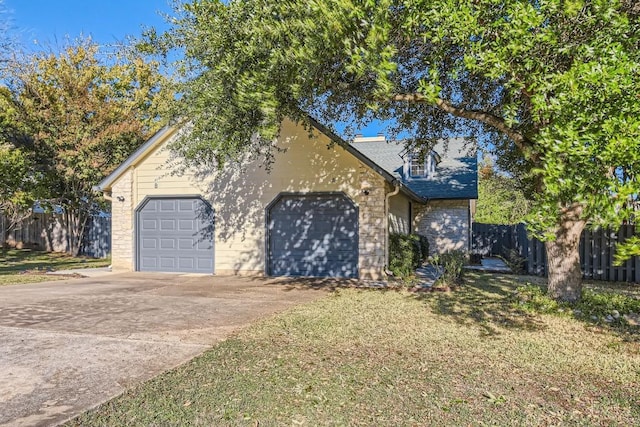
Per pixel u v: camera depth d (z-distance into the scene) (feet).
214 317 22.80
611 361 15.76
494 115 25.08
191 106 25.70
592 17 14.71
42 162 55.31
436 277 38.17
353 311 24.09
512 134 23.39
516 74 16.57
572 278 24.95
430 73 19.34
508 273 43.75
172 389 12.76
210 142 26.09
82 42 58.13
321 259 39.32
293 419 10.95
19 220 54.60
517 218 94.68
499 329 20.20
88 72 56.29
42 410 11.35
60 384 13.21
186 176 42.98
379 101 23.31
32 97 55.11
